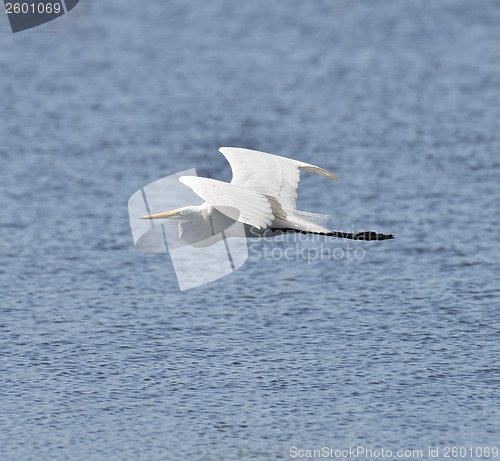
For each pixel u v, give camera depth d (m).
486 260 17.20
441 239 18.25
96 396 12.55
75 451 11.26
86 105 28.14
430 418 11.93
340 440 11.42
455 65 32.03
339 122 26.38
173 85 30.23
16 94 29.22
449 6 39.66
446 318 14.92
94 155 23.69
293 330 14.56
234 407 12.23
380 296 15.84
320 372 13.16
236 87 29.97
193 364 13.44
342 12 38.78
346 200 20.48
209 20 37.84
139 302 15.71
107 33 36.09
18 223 19.27
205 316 15.16
